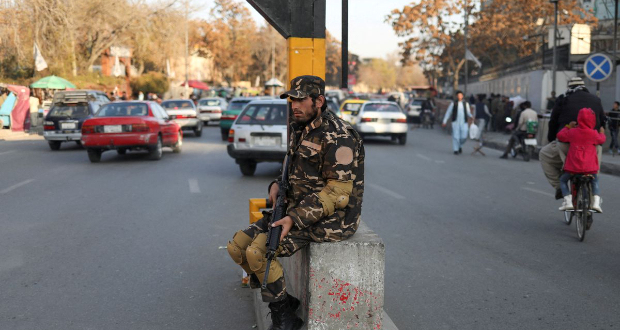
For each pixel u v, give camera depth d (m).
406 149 20.17
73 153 17.34
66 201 9.42
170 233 7.34
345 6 4.89
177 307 4.86
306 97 3.33
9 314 4.65
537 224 8.22
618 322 4.64
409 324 4.58
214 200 9.67
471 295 5.25
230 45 89.44
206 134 26.34
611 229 7.93
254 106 12.86
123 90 48.34
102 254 6.36
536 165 15.77
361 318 3.49
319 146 3.36
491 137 25.36
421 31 50.88
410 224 8.12
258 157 12.22
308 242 3.46
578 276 5.81
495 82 43.38
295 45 4.89
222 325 4.51
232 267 5.97
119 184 11.27
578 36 27.62
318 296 3.44
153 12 44.62
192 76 88.62
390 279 5.68
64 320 4.55
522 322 4.63
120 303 4.93
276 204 3.52
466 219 8.50
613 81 28.36
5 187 10.76
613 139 16.66
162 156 16.53
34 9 35.19
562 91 29.61
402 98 69.62
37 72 39.25
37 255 6.29
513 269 6.04
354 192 3.49
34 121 26.41
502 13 48.00
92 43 44.94
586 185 7.27
